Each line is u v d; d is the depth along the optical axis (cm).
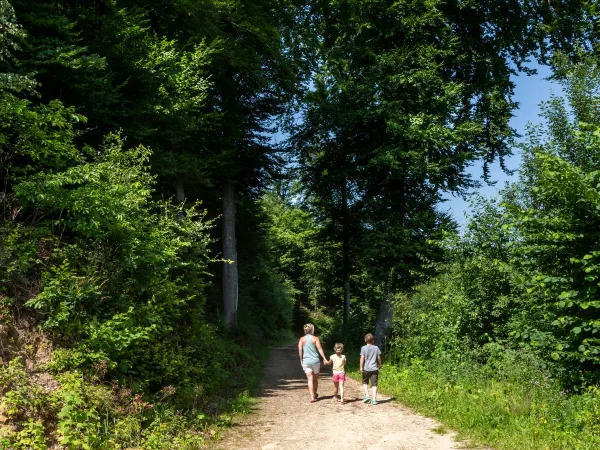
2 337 603
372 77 1767
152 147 1209
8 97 672
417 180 1800
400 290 1709
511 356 950
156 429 630
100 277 739
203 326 1116
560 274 784
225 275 1919
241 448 632
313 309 5366
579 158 979
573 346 756
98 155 909
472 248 1198
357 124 1877
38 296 651
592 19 1108
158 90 1172
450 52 1756
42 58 836
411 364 1291
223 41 1392
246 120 1970
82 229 736
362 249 1852
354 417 815
